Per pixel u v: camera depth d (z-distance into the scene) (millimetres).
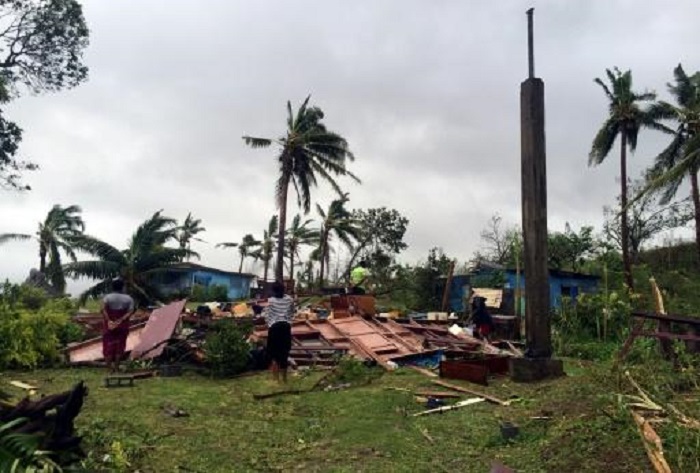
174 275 35688
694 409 5535
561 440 5703
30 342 11336
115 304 11617
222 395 9117
